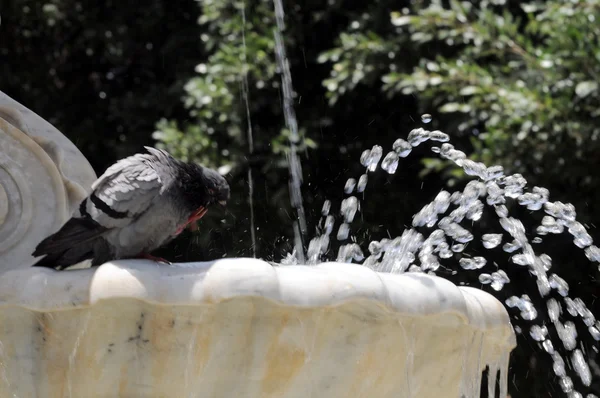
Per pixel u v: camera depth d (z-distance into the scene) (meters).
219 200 5.92
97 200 5.23
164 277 4.56
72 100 17.44
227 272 4.53
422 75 12.45
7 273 4.82
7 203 5.83
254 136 14.21
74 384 4.91
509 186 6.98
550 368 12.80
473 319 5.32
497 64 13.35
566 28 11.98
